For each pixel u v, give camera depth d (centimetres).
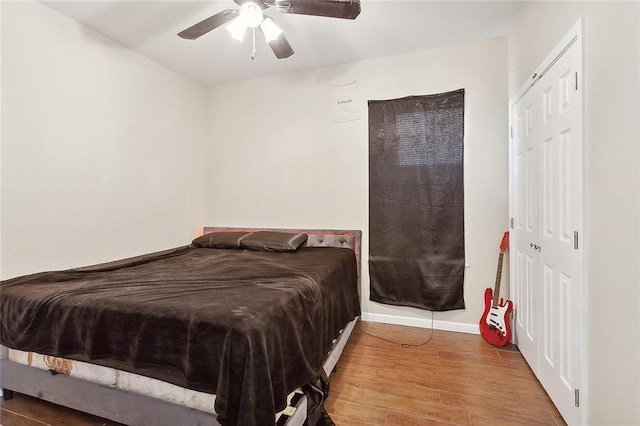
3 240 189
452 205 277
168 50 278
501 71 262
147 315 130
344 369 211
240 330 115
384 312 301
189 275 188
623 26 110
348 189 314
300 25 242
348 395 182
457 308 276
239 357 112
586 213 136
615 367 116
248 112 350
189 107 345
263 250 286
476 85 270
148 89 292
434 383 194
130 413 140
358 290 297
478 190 270
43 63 208
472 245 273
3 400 175
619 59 112
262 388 111
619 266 113
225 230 356
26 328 150
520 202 228
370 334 272
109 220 254
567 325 154
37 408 169
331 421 155
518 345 237
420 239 287
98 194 245
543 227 184
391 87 296
